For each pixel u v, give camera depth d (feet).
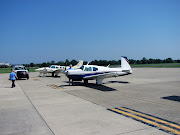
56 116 17.47
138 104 22.52
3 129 14.03
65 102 24.08
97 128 14.05
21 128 14.23
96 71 43.70
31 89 37.91
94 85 44.42
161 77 65.82
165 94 30.07
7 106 21.97
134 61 395.34
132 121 15.71
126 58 47.83
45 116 17.49
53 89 37.63
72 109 20.18
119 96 28.45
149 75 77.36
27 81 57.72
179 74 81.10
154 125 14.62
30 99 26.48
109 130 13.58
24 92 33.65
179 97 27.27
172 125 14.58
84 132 13.24
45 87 41.24
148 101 24.36
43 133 13.14
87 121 15.81
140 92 32.42
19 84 48.55
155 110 19.45
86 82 45.34
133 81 52.95
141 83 47.37
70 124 15.07
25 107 21.38
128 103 23.15
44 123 15.39
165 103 23.00
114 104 22.59
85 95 29.66
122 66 47.34
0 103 23.76
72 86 42.78
